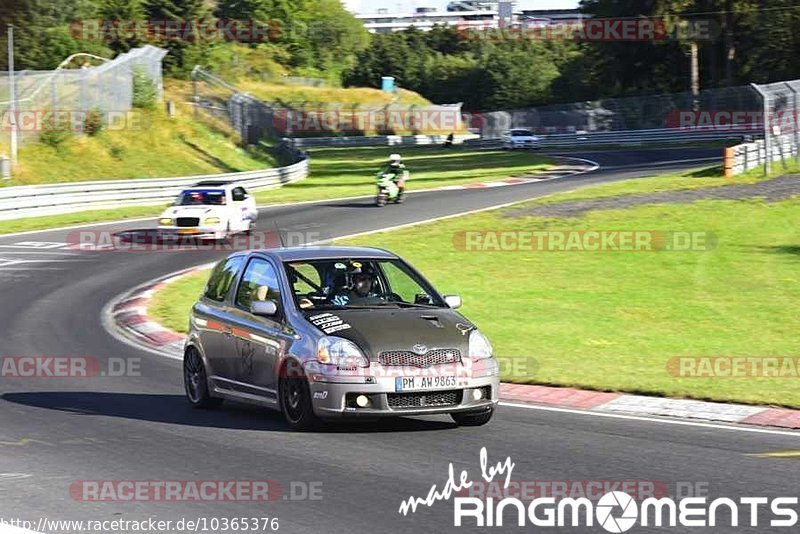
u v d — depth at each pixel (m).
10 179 93.25
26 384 29.20
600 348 34.12
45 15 148.38
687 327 38.53
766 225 64.31
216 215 66.25
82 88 111.94
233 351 24.09
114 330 39.75
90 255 62.12
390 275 24.28
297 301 22.89
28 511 16.05
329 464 18.89
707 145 161.75
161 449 20.39
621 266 53.25
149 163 112.31
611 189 84.69
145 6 159.00
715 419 23.58
